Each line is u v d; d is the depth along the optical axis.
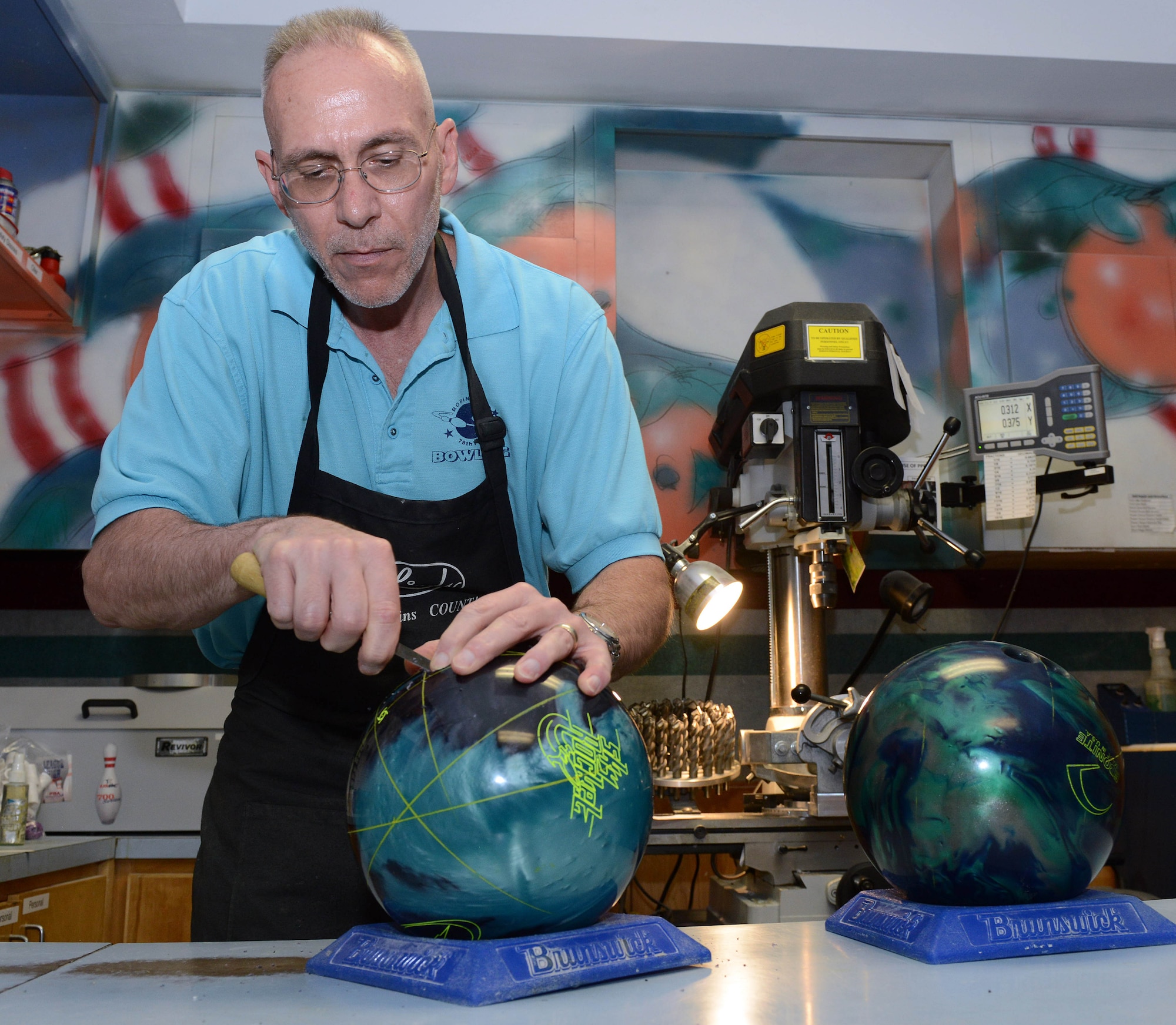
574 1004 0.47
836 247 2.70
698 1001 0.48
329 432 1.08
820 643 1.97
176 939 1.88
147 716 1.94
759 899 1.58
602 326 1.14
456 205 2.37
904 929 0.59
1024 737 0.59
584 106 2.46
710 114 2.50
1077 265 2.50
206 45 2.22
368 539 0.64
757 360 1.86
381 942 0.54
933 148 2.60
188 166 2.34
